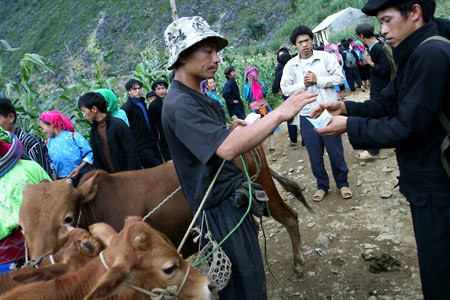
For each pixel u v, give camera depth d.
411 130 2.26
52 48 89.25
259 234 5.13
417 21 2.31
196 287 2.35
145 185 3.49
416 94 2.25
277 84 9.98
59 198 3.01
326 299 3.76
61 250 2.69
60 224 2.97
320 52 5.28
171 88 2.63
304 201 4.61
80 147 5.05
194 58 2.56
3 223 3.14
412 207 2.55
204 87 9.65
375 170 6.00
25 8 106.12
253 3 72.62
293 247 4.24
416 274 3.79
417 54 2.26
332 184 5.93
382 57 5.66
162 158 7.41
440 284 2.54
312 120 2.61
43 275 2.36
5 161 3.19
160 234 2.33
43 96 7.00
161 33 78.06
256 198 2.86
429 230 2.47
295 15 63.75
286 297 3.90
